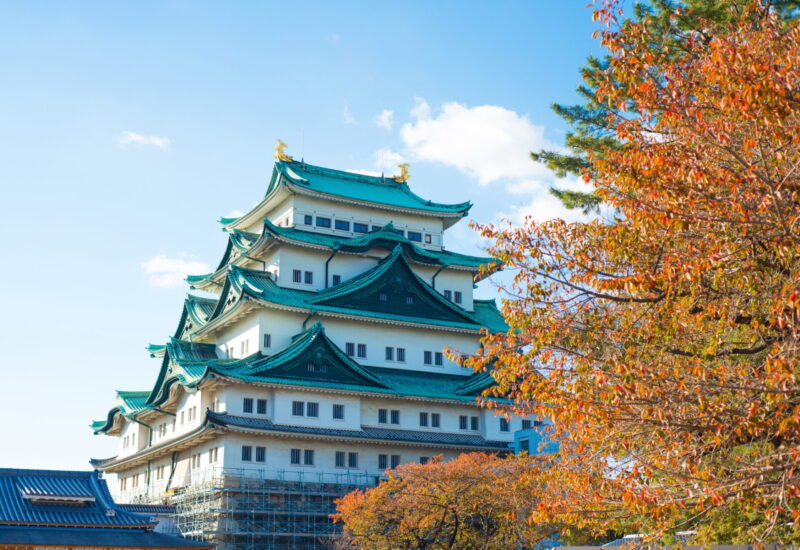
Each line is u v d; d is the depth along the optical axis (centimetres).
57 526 4788
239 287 7769
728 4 2870
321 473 7200
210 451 7106
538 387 2056
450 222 9562
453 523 5006
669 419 1786
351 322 8088
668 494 1916
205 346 8462
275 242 8169
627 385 1814
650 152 1869
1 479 5009
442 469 5056
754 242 1791
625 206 1930
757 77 1684
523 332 2141
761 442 2059
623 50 1961
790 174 1714
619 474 2027
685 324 1995
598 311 2156
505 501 4831
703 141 1875
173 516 7031
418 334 8412
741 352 1980
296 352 7275
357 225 8906
